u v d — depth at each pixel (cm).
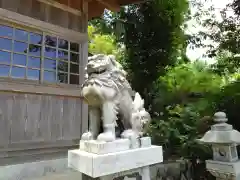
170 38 781
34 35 419
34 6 424
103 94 197
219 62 685
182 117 456
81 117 481
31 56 411
